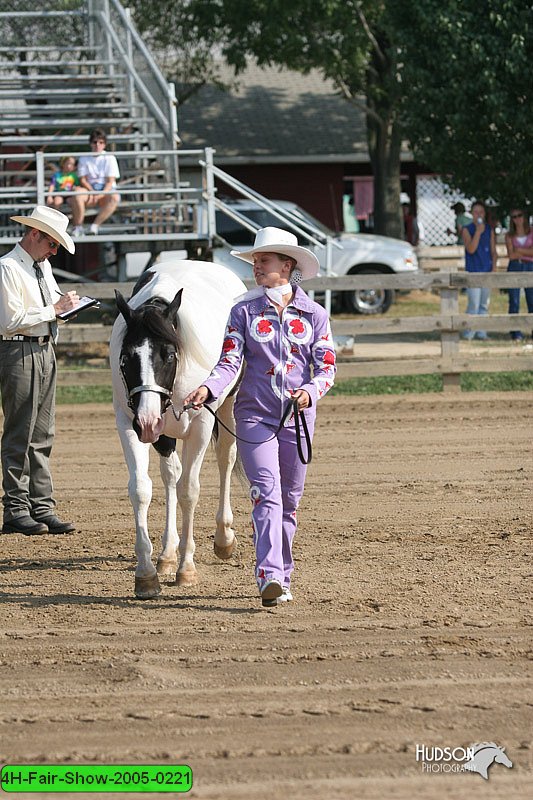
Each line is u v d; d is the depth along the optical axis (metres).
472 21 28.17
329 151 46.28
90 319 30.52
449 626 8.42
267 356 8.76
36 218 11.53
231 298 10.74
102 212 24.50
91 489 14.39
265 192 46.84
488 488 13.98
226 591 9.62
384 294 34.16
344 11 35.59
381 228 41.03
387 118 39.81
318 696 6.95
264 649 7.93
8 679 7.38
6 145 27.62
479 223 27.36
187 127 48.47
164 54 45.34
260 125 48.81
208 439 9.72
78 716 6.67
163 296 9.56
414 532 11.77
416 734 6.32
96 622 8.70
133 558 10.95
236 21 38.34
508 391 21.64
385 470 15.20
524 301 37.00
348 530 11.92
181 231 25.89
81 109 28.34
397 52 30.61
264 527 8.69
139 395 8.67
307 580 9.89
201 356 9.28
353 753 6.06
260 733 6.36
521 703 6.80
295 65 39.28
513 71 27.27
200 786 5.68
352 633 8.28
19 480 12.12
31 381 11.92
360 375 21.28
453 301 21.52
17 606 9.21
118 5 28.47
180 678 7.34
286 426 8.89
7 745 6.25
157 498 13.84
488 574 10.00
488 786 5.67
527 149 28.75
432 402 20.58
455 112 29.53
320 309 8.96
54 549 11.35
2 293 11.64
